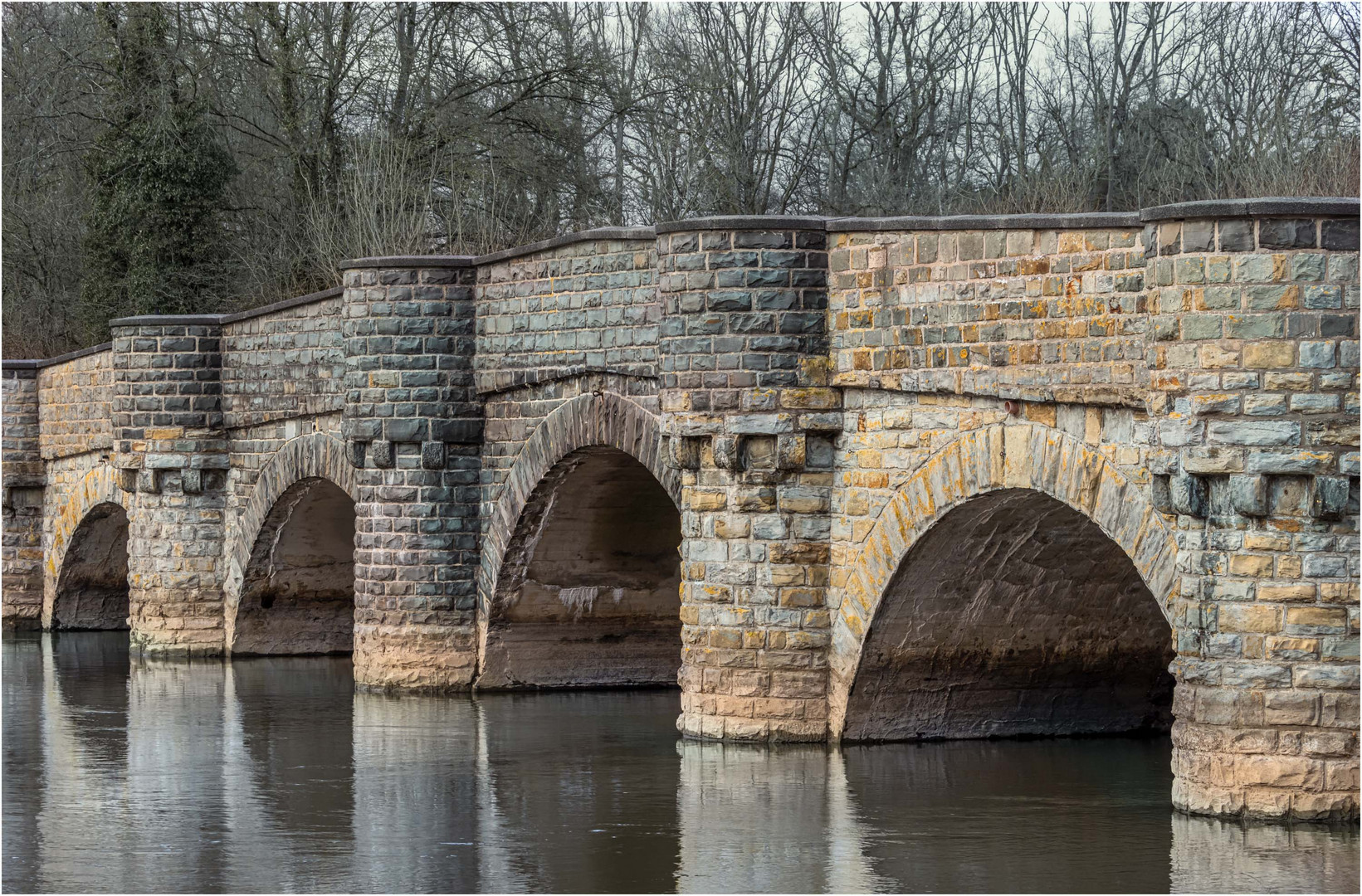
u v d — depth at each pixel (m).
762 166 51.00
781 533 24.31
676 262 24.41
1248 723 18.14
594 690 32.16
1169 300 18.33
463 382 30.94
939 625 24.02
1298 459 17.80
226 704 31.20
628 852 18.81
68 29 59.75
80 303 58.88
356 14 51.62
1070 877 17.22
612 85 52.25
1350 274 17.80
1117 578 24.16
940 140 50.03
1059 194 40.06
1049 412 20.47
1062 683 25.66
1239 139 40.91
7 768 24.77
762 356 23.95
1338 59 40.53
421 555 31.31
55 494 47.09
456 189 47.22
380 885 17.64
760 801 21.28
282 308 36.09
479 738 26.59
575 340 28.14
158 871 18.38
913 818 20.19
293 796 22.34
